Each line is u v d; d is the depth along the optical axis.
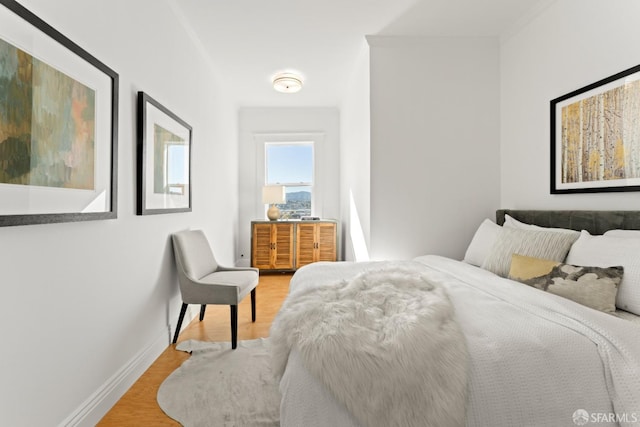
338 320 1.19
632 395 1.03
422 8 2.68
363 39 3.17
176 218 2.67
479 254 2.61
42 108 1.25
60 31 1.37
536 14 2.68
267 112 5.32
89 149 1.53
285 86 4.12
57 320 1.36
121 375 1.82
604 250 1.73
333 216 5.32
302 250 4.88
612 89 2.04
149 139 2.14
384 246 3.15
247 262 5.30
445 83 3.17
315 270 2.27
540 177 2.68
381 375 0.99
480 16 2.80
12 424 1.15
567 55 2.39
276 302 3.54
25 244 1.20
